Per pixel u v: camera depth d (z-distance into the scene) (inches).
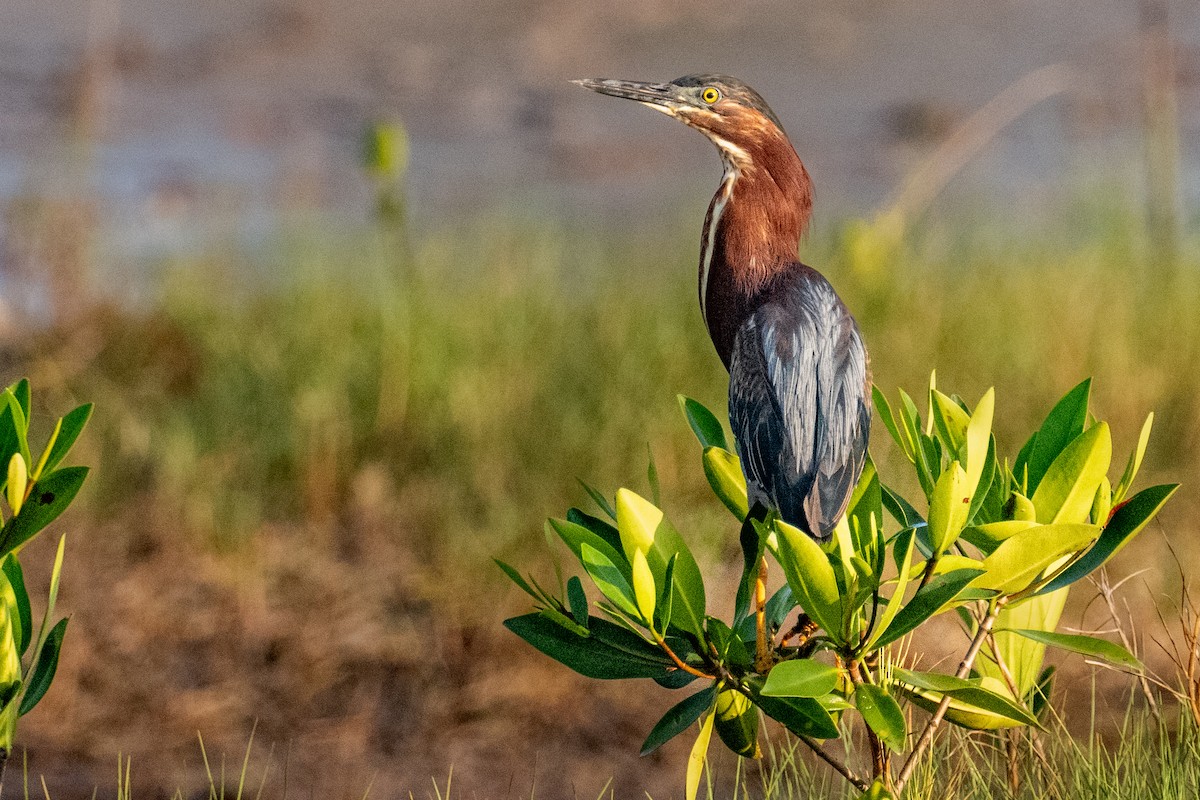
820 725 185.9
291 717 358.0
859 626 192.7
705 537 405.7
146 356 523.5
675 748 343.0
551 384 482.6
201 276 568.4
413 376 474.9
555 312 526.3
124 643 382.3
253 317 536.4
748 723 206.2
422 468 464.4
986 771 259.8
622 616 199.0
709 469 202.2
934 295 527.5
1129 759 252.8
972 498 188.2
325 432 459.8
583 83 271.7
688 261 570.6
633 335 502.3
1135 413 465.7
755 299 262.1
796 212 269.0
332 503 452.1
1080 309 516.4
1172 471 445.4
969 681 191.3
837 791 286.8
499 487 439.2
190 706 358.9
